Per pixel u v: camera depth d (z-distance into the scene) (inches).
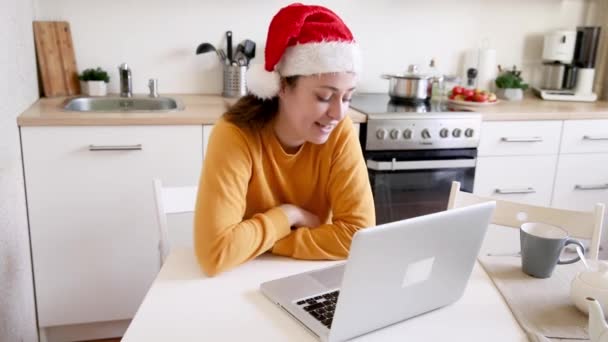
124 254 89.0
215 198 46.6
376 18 116.6
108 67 106.7
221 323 37.4
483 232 39.8
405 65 120.7
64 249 86.7
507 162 102.8
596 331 32.4
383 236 33.1
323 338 35.4
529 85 127.0
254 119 49.7
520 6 122.6
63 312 89.5
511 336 37.6
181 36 108.2
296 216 51.0
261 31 111.1
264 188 51.9
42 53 98.4
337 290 41.7
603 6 123.2
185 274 44.6
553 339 37.1
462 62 123.3
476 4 120.6
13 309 74.0
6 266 70.9
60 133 82.0
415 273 36.9
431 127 96.0
